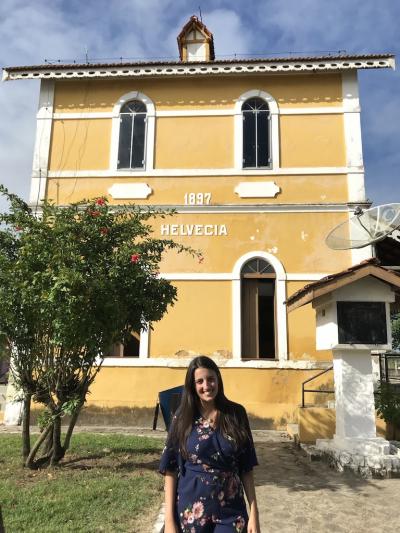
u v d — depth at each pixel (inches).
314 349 431.5
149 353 438.6
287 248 451.5
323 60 471.8
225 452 112.1
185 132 485.1
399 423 336.5
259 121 486.3
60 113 496.7
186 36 556.4
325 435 338.6
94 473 251.9
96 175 479.2
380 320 283.6
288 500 224.7
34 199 475.5
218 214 461.7
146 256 279.4
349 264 444.8
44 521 185.5
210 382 117.2
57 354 264.5
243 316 446.3
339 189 462.0
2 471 252.8
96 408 428.1
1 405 436.5
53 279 233.5
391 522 199.3
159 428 417.7
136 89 497.4
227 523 108.2
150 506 205.8
